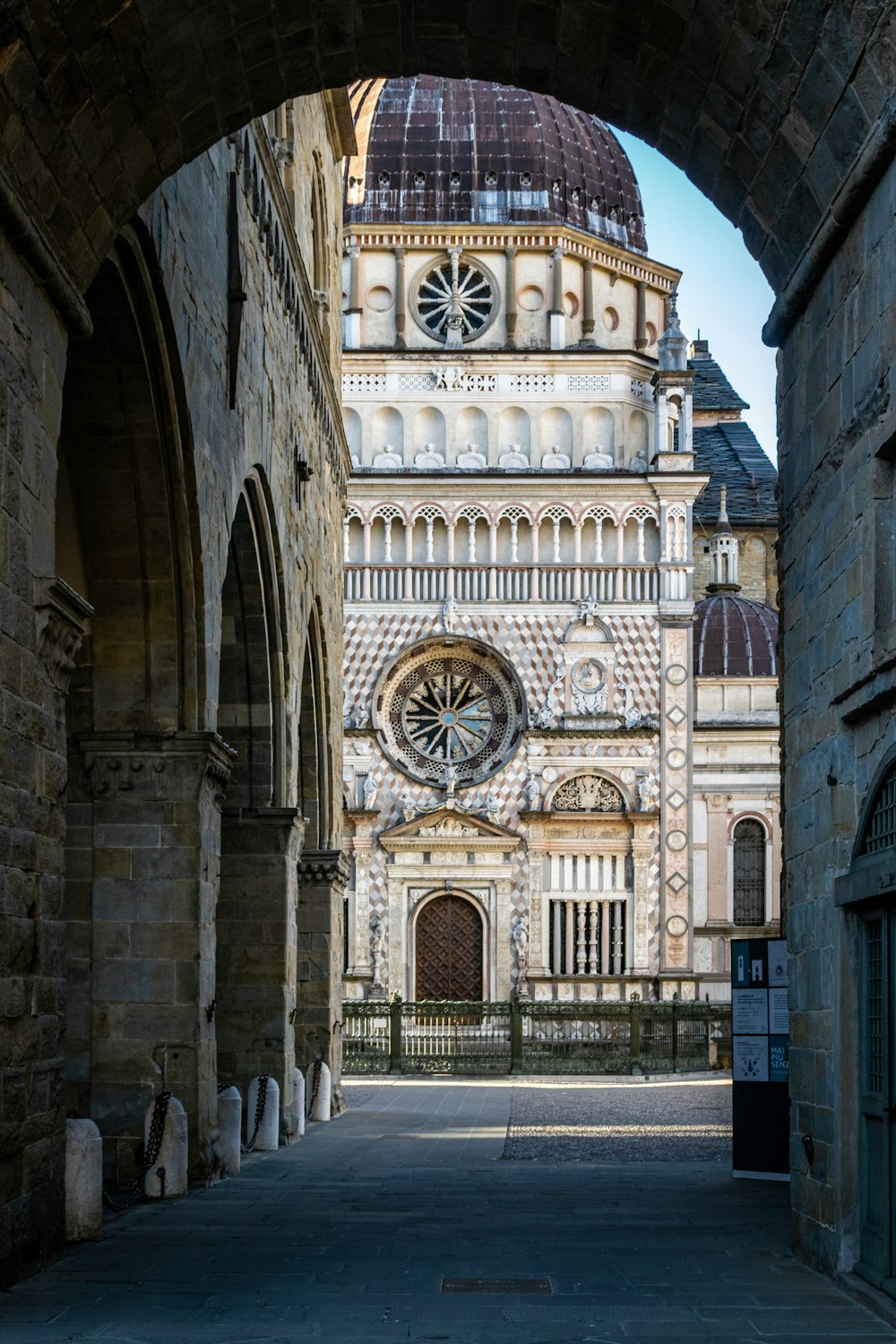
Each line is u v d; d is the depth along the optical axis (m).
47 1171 15.58
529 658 68.31
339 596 46.22
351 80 20.19
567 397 70.25
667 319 73.38
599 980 66.56
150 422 21.08
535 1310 13.57
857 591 15.43
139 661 22.55
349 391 70.19
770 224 18.44
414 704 69.25
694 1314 13.45
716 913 70.44
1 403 14.28
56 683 15.79
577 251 71.88
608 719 67.88
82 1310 13.43
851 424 15.71
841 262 16.25
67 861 22.44
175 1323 12.90
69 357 20.39
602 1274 15.42
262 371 28.97
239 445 26.20
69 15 14.35
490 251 71.56
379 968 66.88
